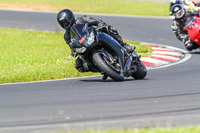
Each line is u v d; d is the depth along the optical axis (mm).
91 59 32000
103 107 23547
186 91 28297
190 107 23297
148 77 36250
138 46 58344
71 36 32312
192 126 18516
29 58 47969
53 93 28562
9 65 43531
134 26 82375
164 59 49250
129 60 33469
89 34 31125
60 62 45500
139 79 34969
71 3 119562
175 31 51531
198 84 31203
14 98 27094
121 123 20000
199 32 49094
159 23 86562
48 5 114938
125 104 24250
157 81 33312
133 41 64750
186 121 20344
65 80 35500
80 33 31453
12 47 57969
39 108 23594
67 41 33844
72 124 19875
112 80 34719
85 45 31016
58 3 119000
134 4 120000
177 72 38781
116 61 33188
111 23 85688
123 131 17750
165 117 21125
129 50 33812
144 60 48344
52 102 25266
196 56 50719
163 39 68188
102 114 21891
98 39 31000
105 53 31625
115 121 20422
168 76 36312
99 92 28406
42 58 48094
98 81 34219
